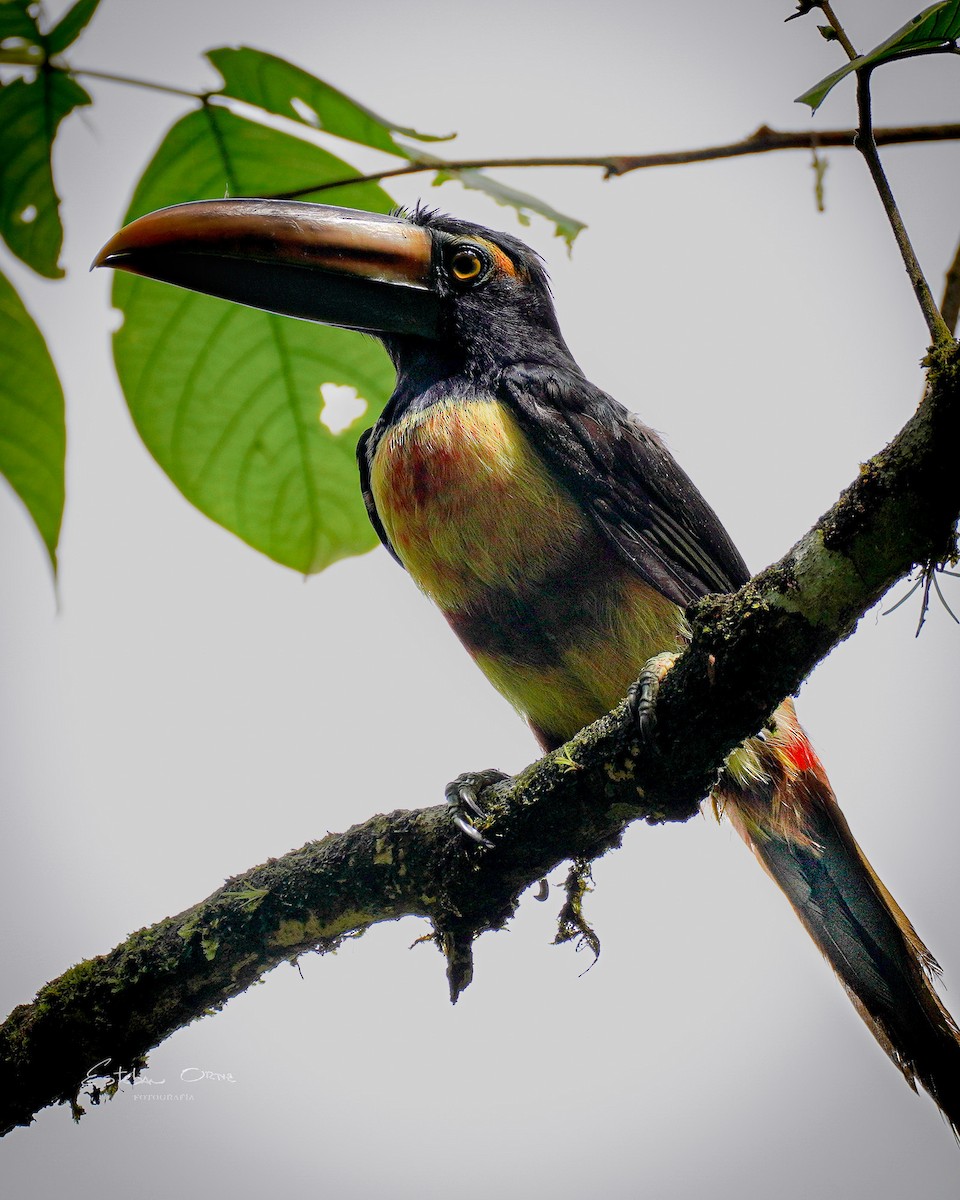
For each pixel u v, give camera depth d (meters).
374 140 6.32
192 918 7.54
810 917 8.94
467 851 7.20
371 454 9.04
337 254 8.70
